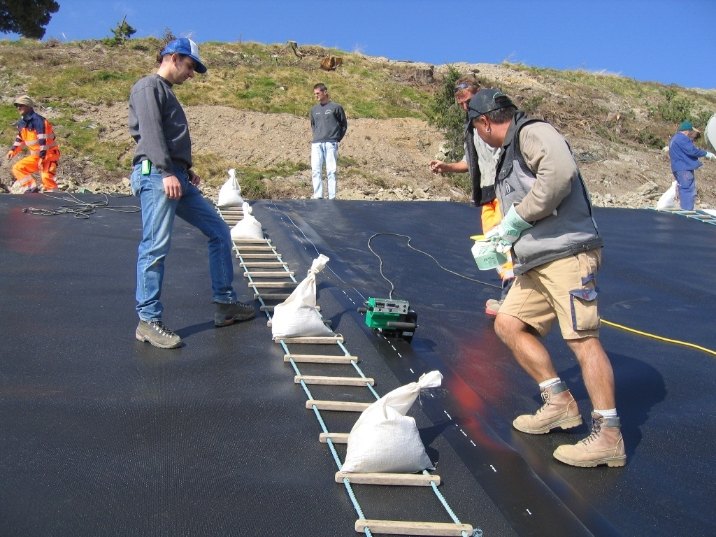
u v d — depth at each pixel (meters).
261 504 2.86
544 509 2.99
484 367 4.60
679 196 11.66
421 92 26.05
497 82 30.05
